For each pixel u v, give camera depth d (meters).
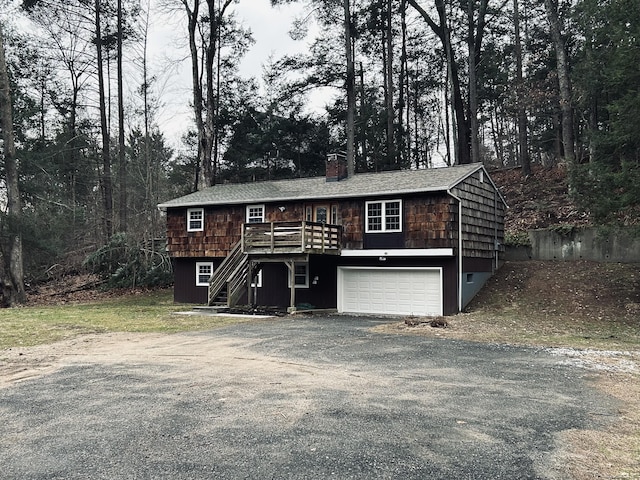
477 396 7.16
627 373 8.66
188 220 23.38
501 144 44.41
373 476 4.52
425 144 45.06
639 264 19.52
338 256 20.20
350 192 19.53
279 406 6.62
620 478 4.48
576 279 19.09
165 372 8.70
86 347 11.29
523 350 10.91
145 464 4.82
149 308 20.39
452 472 4.61
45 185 25.48
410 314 18.88
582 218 22.69
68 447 5.28
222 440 5.41
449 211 17.88
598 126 25.66
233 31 31.89
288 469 4.67
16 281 22.56
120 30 29.03
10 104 22.55
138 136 35.53
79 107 33.25
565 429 5.78
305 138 35.34
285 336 12.90
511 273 21.08
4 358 10.06
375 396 7.12
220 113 35.66
